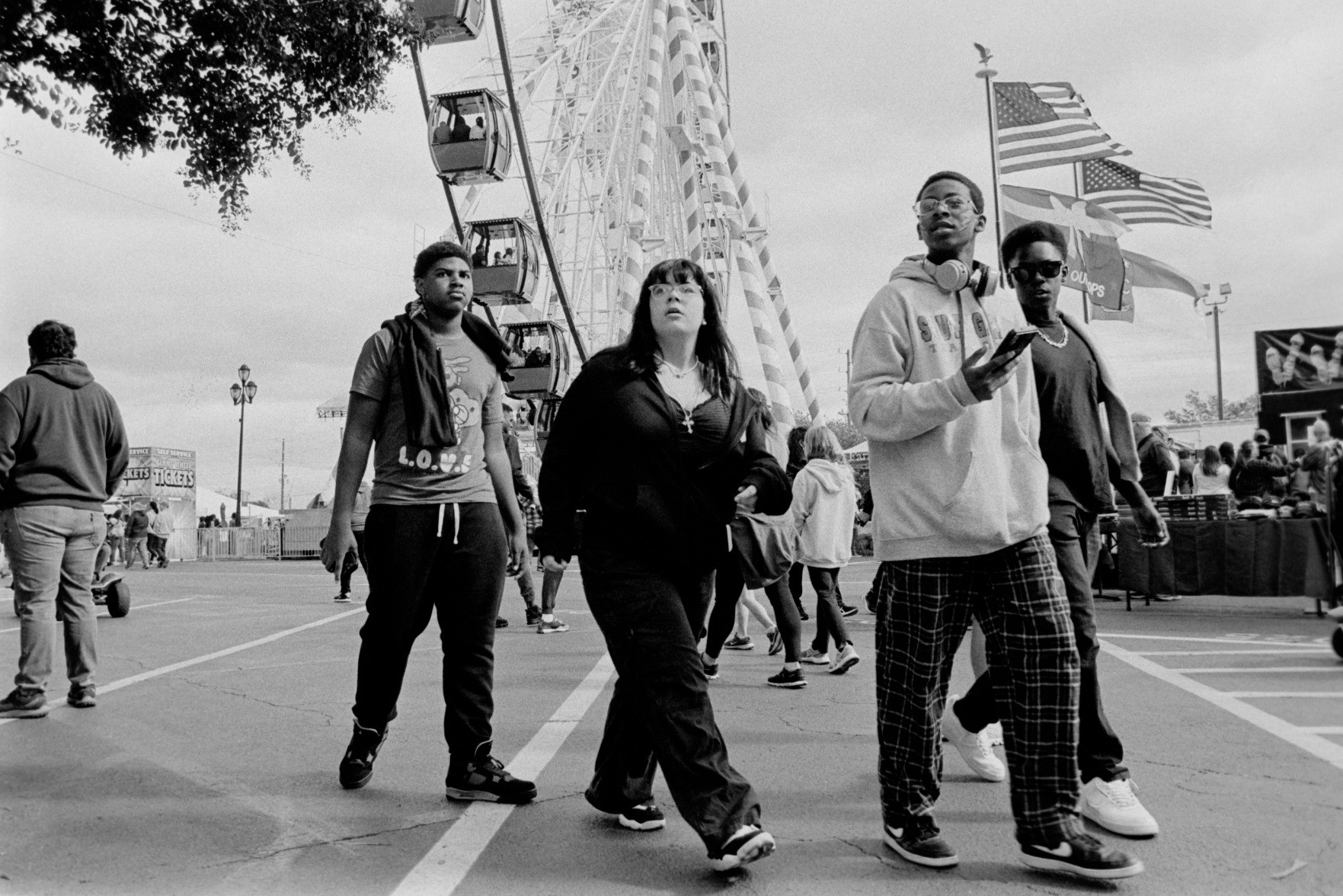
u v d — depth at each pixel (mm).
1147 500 3539
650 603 2900
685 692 2842
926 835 2873
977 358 2674
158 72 6547
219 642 8344
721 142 21672
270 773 3898
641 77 22953
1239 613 8164
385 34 7090
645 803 3209
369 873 2801
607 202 26641
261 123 7051
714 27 26641
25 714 4969
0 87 5926
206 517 39562
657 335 3105
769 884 2719
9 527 4973
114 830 3180
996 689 3023
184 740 4496
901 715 2912
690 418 3031
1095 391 3459
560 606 11383
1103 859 2654
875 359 2943
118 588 10430
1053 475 3354
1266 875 2646
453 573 3611
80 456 5086
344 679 6281
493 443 3939
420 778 3846
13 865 2846
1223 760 3764
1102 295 11758
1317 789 3350
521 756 4211
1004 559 2844
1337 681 3619
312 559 32094
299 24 6734
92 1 5938
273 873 2793
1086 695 3113
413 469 3643
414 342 3699
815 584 6535
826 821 3270
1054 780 2750
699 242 21672
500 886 2705
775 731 4660
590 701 5449
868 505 12836
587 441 3111
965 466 2805
